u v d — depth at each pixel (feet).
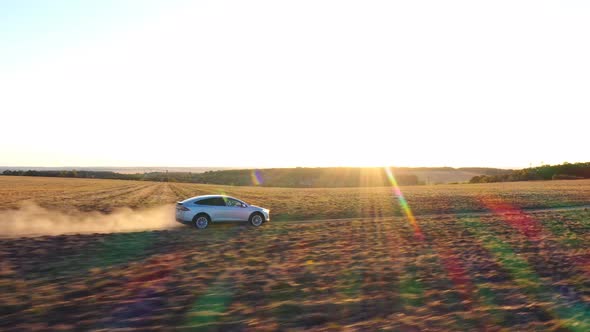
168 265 43.70
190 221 73.77
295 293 34.68
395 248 54.75
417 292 35.47
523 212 106.22
